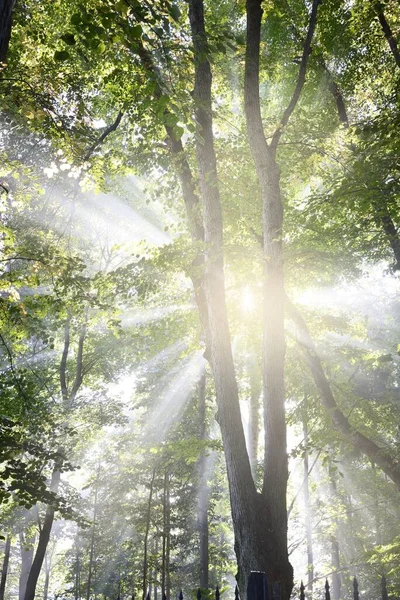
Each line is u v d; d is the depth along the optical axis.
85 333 24.44
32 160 15.79
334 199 10.06
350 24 16.50
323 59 17.16
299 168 14.65
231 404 9.59
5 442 11.06
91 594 32.78
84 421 20.45
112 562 32.22
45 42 13.46
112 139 16.48
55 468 11.76
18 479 10.98
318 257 14.59
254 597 4.63
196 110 10.66
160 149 13.95
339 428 14.88
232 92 15.56
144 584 22.14
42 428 13.66
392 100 12.73
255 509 9.02
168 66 7.79
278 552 8.82
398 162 9.88
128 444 23.08
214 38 8.80
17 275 11.85
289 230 14.33
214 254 10.16
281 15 14.90
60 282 11.99
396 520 19.09
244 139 14.09
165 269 11.67
